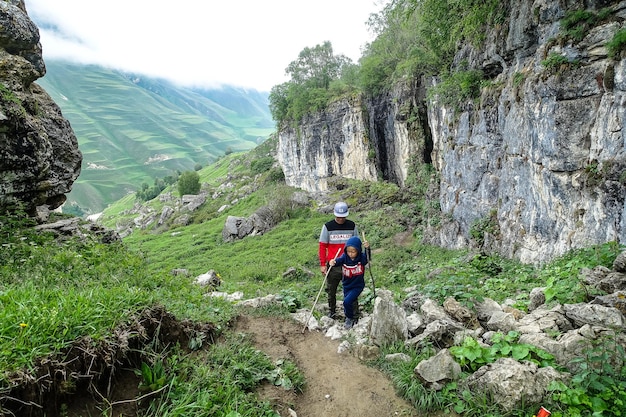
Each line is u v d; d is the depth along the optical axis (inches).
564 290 212.4
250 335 214.7
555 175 396.2
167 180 4315.9
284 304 287.3
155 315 166.1
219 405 140.0
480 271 445.4
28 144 359.9
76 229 421.4
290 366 182.9
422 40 1056.2
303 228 1349.7
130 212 3166.8
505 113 537.0
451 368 157.8
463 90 687.1
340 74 1993.1
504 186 552.4
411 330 215.5
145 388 140.0
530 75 448.1
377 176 1547.7
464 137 719.7
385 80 1489.9
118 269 302.5
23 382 110.3
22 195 371.9
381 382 175.8
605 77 336.2
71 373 123.6
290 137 2126.0
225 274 879.7
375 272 652.7
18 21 398.3
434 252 792.3
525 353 155.7
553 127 390.9
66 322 132.2
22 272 236.4
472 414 141.4
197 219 2135.8
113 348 137.6
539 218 441.4
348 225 252.8
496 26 560.7
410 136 1320.1
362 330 231.5
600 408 126.6
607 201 326.3
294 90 1940.2
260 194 2182.6
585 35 363.6
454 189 777.6
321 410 160.2
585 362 143.3
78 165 472.7
